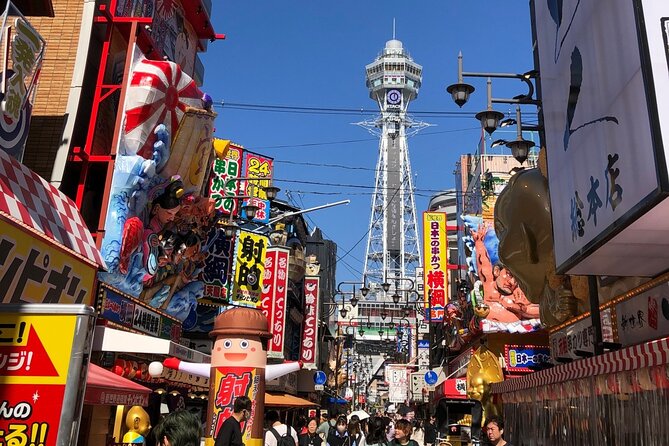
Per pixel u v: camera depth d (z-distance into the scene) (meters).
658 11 6.34
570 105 9.35
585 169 8.56
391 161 177.00
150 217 15.82
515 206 15.13
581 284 14.54
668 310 9.66
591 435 9.05
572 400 10.07
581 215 8.78
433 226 40.12
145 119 14.48
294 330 37.94
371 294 75.50
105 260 13.35
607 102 7.54
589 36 8.37
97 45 15.38
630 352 7.05
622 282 12.48
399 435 9.46
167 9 18.66
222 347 13.38
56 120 13.83
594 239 8.14
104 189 13.94
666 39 6.23
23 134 10.55
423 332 57.59
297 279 35.09
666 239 7.71
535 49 13.20
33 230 9.66
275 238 27.84
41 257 10.41
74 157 13.77
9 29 9.91
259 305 25.38
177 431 4.37
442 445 11.45
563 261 9.76
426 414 48.62
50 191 11.38
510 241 15.45
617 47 7.14
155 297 16.58
